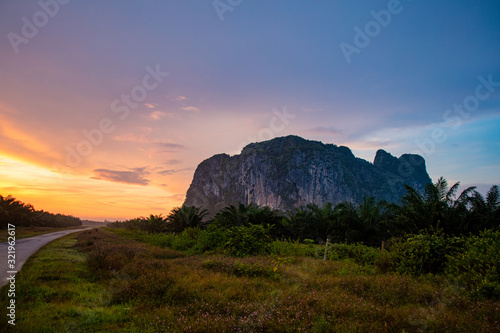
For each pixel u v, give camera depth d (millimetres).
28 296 5613
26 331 3918
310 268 9375
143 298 5625
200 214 30375
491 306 5082
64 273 7875
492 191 14922
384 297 5895
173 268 8430
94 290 6293
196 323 4219
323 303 5160
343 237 22031
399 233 18031
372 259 11117
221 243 14633
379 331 4121
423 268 8766
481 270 6672
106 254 8836
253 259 10570
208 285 6543
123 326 4371
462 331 4176
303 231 25047
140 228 35906
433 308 5176
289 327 4191
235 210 25828
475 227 14383
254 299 5664
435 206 15273
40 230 37000
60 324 4273
